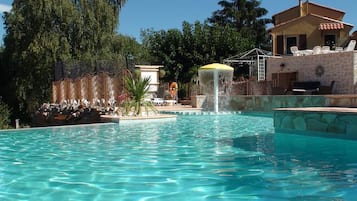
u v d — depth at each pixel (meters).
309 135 9.86
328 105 12.84
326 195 4.68
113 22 31.97
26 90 31.39
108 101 17.62
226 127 12.90
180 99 29.16
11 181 5.71
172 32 37.91
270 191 4.90
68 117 20.33
